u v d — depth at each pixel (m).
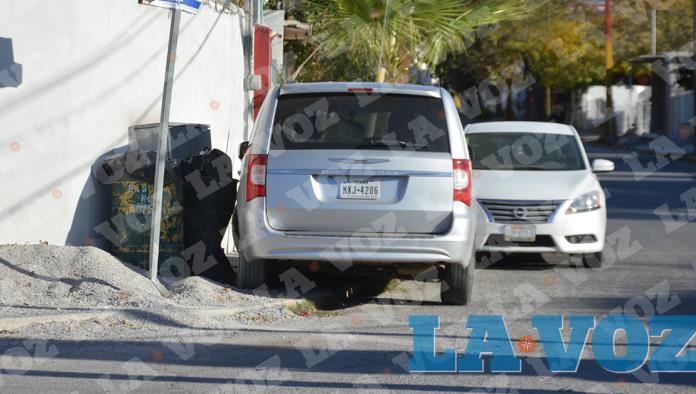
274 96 14.30
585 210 18.88
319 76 30.78
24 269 13.83
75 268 14.00
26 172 14.80
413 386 10.26
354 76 28.83
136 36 16.73
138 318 12.72
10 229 14.64
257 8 23.61
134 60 16.70
